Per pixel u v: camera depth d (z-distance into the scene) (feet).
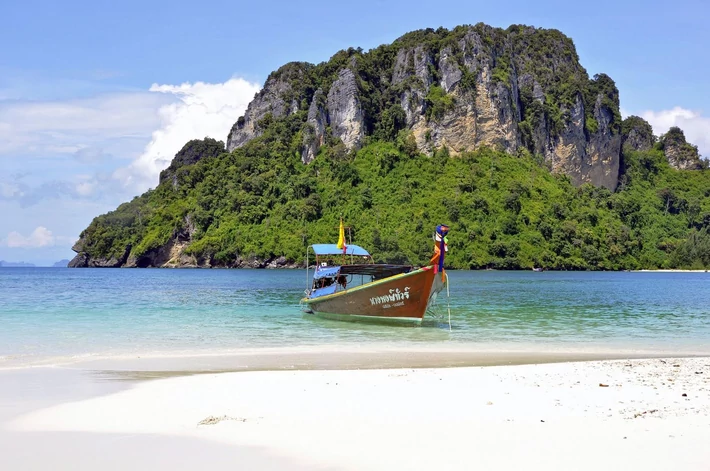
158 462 28.43
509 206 488.02
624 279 305.73
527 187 508.12
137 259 546.67
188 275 339.98
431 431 33.12
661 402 39.81
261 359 60.90
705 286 229.86
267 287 207.82
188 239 535.19
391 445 30.73
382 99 585.63
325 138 580.30
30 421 35.40
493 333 85.40
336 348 69.82
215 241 501.97
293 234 482.69
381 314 97.14
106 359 60.80
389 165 532.32
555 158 588.91
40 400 41.14
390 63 619.67
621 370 52.13
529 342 75.97
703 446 30.45
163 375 51.26
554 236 470.39
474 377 48.83
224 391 43.75
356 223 484.33
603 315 112.57
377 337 80.69
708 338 79.92
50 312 110.83
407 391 43.42
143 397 41.91
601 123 613.93
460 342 75.72
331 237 474.49
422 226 467.11
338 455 29.30
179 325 93.04
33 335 80.18
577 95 603.26
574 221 489.67
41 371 53.36
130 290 186.80
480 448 30.30
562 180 557.33
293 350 67.87
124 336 80.02
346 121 572.92
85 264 587.27
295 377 49.16
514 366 54.54
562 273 408.05
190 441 31.45
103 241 575.38
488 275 351.25
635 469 27.50
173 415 36.81
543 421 35.04
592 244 474.08
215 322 97.96
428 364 57.88
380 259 420.36
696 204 574.97
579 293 182.29
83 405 39.47
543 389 43.96
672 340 78.13
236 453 29.58
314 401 40.37
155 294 166.71
